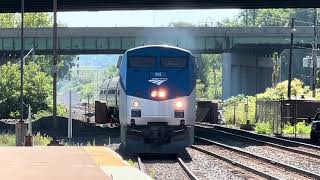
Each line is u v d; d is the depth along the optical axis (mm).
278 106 95312
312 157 52875
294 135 90375
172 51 51375
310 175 38688
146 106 50625
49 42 161750
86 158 28953
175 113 50719
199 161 48094
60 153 31688
